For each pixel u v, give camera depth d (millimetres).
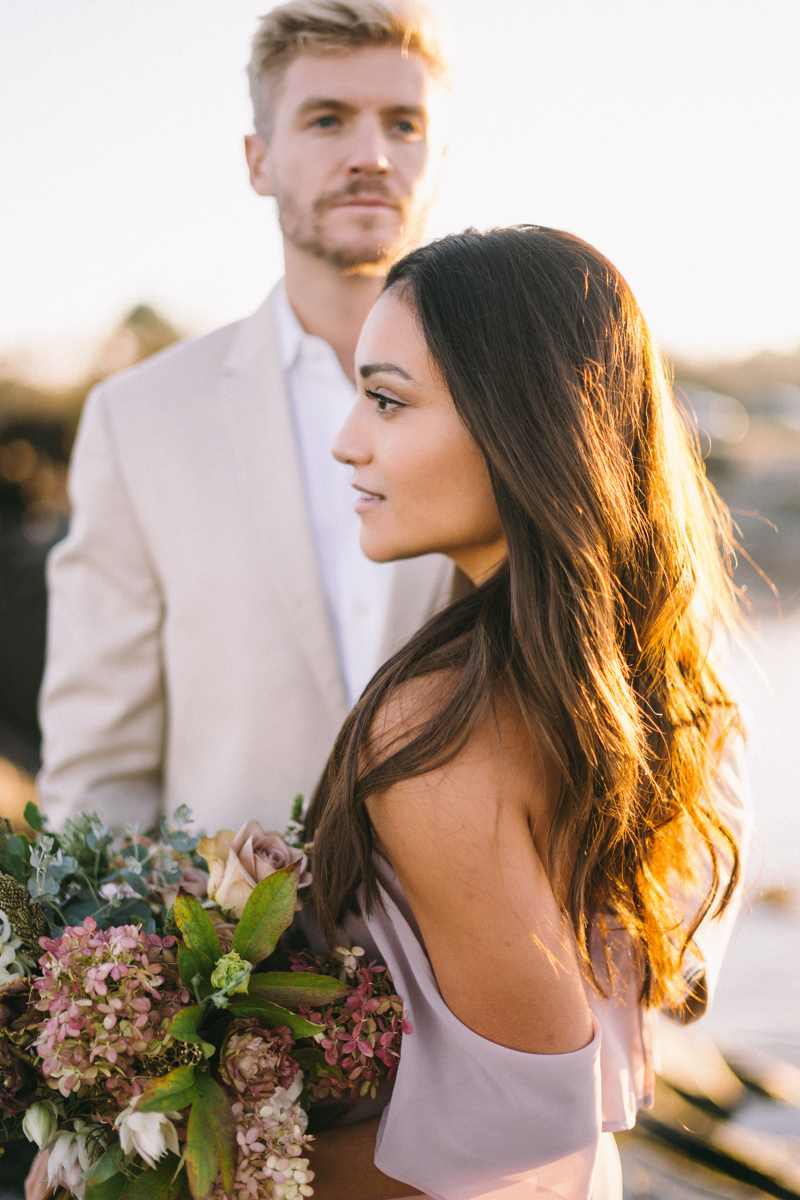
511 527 1031
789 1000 3564
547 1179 1067
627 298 1130
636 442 1130
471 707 981
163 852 1282
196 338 1935
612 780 1037
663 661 1178
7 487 8297
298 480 1815
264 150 1803
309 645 1802
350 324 1834
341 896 1116
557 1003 965
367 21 1608
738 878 1272
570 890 1070
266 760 1812
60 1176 1035
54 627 1954
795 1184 2537
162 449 1842
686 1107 2838
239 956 1034
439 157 1794
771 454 14859
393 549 1116
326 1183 1127
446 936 989
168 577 1842
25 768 5594
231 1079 994
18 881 1208
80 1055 968
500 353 1030
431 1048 1062
